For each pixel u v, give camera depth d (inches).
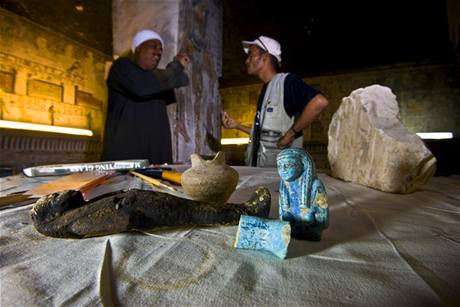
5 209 33.9
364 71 337.4
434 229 29.1
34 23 246.5
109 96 110.9
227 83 398.9
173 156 136.1
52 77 266.4
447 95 302.7
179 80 111.4
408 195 49.9
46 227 24.5
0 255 21.2
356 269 19.8
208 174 33.9
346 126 72.8
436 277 18.5
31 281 17.7
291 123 107.4
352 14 217.6
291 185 26.8
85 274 18.8
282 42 264.8
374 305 15.4
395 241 25.4
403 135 52.8
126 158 107.3
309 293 16.7
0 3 220.2
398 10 211.5
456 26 129.3
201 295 16.5
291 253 22.8
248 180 62.4
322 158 346.0
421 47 273.3
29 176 59.2
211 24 177.8
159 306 15.5
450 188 60.1
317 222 25.3
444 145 101.7
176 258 21.4
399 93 323.6
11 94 235.3
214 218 27.2
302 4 205.6
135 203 25.0
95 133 310.8
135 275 18.7
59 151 267.3
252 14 218.2
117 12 143.3
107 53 318.7
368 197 47.5
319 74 357.1
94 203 25.5
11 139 225.9
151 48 107.5
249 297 16.3
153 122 112.7
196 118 157.2
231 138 411.5
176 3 134.0
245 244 22.7
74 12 229.6
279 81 105.4
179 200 27.3
